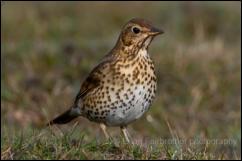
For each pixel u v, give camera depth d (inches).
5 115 533.6
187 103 557.6
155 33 361.4
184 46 681.0
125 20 896.9
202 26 800.3
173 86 580.1
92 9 921.5
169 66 605.0
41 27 792.9
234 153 442.6
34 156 307.7
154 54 626.5
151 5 935.7
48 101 545.3
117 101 364.2
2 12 831.1
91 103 379.2
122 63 362.0
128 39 364.5
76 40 732.0
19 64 631.2
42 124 524.4
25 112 542.0
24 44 684.7
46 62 626.2
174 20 837.2
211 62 621.0
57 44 691.4
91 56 647.8
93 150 323.9
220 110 560.1
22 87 572.1
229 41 802.8
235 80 596.4
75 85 577.6
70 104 549.0
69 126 481.7
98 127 494.6
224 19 854.5
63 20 842.2
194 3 876.6
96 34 820.0
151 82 367.6
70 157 308.5
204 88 580.7
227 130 513.3
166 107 553.0
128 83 360.2
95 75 371.2
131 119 375.9
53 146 320.2
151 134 508.1
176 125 518.6
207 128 510.9
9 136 362.6
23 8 864.9
